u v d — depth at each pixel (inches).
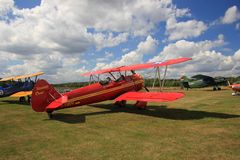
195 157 192.7
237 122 318.3
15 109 538.3
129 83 503.2
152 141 240.8
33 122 366.3
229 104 496.1
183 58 411.2
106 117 393.7
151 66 428.8
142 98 415.5
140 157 196.4
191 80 1050.1
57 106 374.9
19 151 223.3
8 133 296.4
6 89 689.0
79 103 425.1
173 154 200.8
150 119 363.3
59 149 224.7
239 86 702.5
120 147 224.2
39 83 390.3
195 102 558.9
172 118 365.4
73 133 285.0
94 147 226.8
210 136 253.4
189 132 273.1
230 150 207.5
